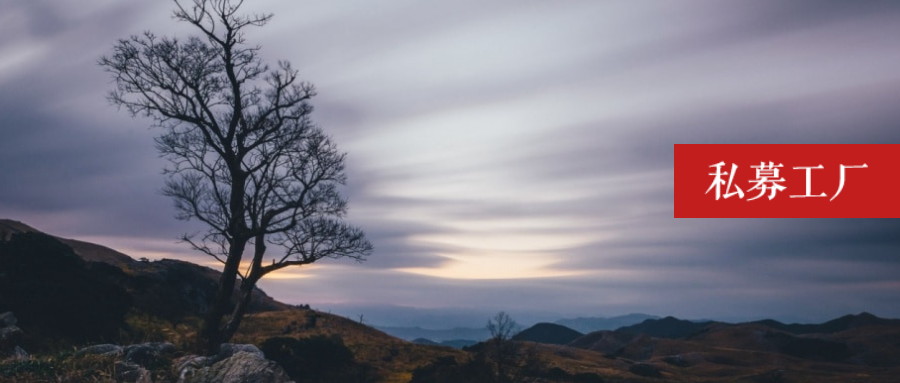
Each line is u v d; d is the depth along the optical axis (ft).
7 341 66.28
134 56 97.04
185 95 97.25
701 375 251.39
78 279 96.89
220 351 45.75
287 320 156.15
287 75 102.63
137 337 97.19
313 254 102.89
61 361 45.85
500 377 119.75
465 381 117.50
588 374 178.40
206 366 43.14
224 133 101.30
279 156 103.24
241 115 99.55
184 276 162.40
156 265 168.25
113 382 41.75
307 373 110.01
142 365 44.73
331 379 109.81
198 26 96.94
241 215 98.27
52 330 84.02
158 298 133.39
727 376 248.52
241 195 98.68
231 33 97.45
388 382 113.70
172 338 96.99
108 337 91.56
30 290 86.79
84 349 48.55
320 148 104.47
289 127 103.30
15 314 82.07
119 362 44.19
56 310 87.25
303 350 116.47
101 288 101.50
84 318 90.07
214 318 97.19
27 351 71.15
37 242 97.71
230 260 98.99
